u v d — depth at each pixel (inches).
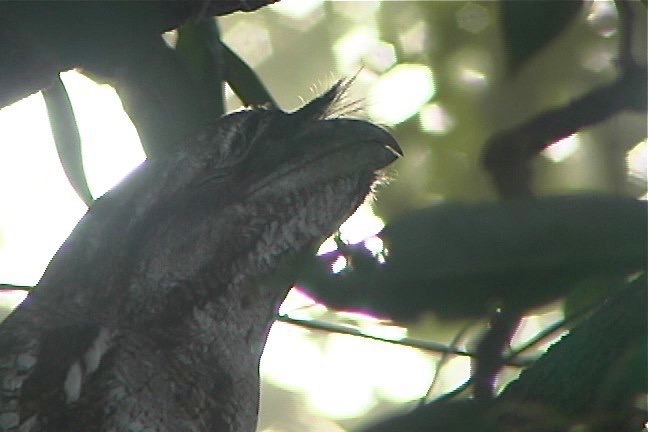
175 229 193.0
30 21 188.5
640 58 198.7
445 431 188.9
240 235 193.5
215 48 193.6
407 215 190.4
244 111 194.2
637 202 190.1
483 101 201.2
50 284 192.7
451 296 190.2
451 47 201.3
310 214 193.8
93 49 189.0
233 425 192.9
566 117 193.9
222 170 193.6
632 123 199.8
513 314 190.4
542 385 188.7
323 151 194.1
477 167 198.5
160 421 191.5
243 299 193.5
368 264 190.5
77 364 191.0
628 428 188.4
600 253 189.9
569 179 199.9
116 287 192.5
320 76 205.5
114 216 193.0
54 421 190.4
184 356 192.5
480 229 190.1
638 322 188.4
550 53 201.2
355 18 204.1
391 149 194.2
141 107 192.4
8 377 190.9
